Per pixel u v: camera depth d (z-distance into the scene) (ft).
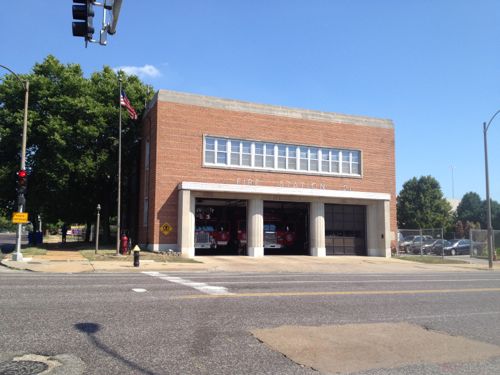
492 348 23.13
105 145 115.55
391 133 121.39
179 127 99.04
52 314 28.09
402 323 28.76
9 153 108.58
